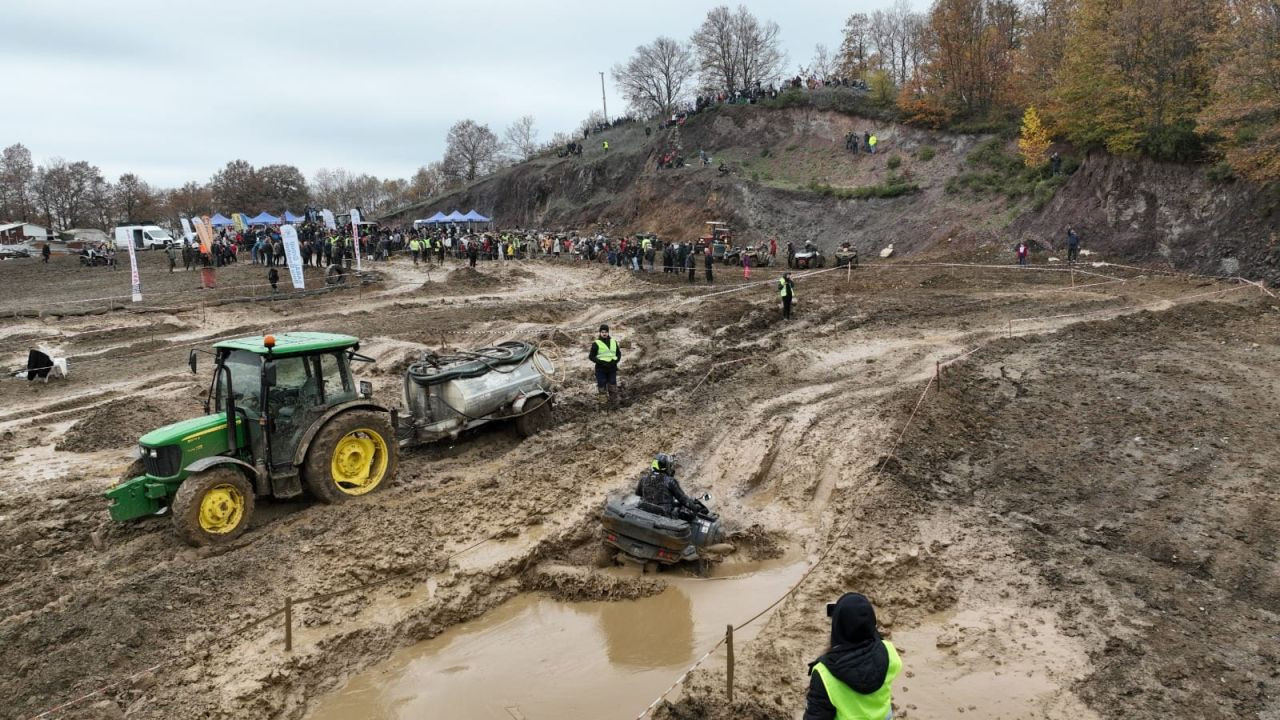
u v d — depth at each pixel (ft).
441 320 80.84
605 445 41.45
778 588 27.86
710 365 58.03
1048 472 36.73
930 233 130.41
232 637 24.03
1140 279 92.68
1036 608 25.79
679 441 41.78
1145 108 108.47
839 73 254.06
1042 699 21.34
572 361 60.18
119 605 24.93
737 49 257.14
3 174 336.90
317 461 32.71
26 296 115.75
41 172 341.21
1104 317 71.20
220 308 94.53
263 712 21.09
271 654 23.31
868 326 71.56
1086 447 39.52
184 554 29.32
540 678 22.95
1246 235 92.99
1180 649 23.21
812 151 173.47
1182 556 28.60
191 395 54.29
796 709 20.90
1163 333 64.08
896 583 27.55
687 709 21.07
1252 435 40.09
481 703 21.77
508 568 28.48
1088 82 113.19
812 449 39.47
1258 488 33.94
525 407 42.09
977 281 97.71
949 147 147.95
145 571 28.19
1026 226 119.34
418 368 40.40
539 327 72.84
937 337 65.26
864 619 13.91
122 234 208.54
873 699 13.73
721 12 254.88
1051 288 89.71
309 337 34.71
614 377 49.70
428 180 410.31
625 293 101.45
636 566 29.25
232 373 32.76
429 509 33.14
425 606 25.99
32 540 31.53
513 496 34.58
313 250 140.46
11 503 35.47
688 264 120.78
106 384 59.16
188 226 147.64
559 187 241.14
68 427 48.96
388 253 155.74
